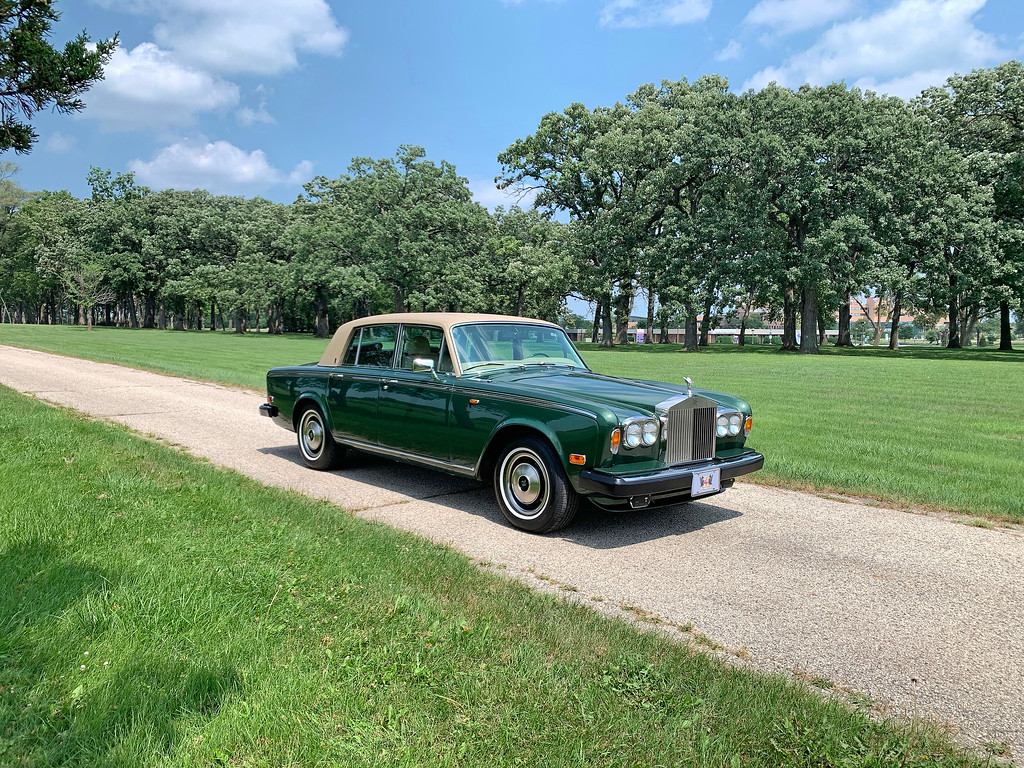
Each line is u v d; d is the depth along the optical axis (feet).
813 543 16.76
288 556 13.33
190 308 301.43
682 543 16.66
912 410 43.68
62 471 19.33
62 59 24.30
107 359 70.38
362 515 18.44
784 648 11.03
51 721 7.56
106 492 17.40
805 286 132.87
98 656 9.00
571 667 9.36
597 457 15.85
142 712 7.72
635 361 106.42
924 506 20.35
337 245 190.08
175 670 8.70
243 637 9.70
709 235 139.23
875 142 128.16
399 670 9.04
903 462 26.25
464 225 184.65
